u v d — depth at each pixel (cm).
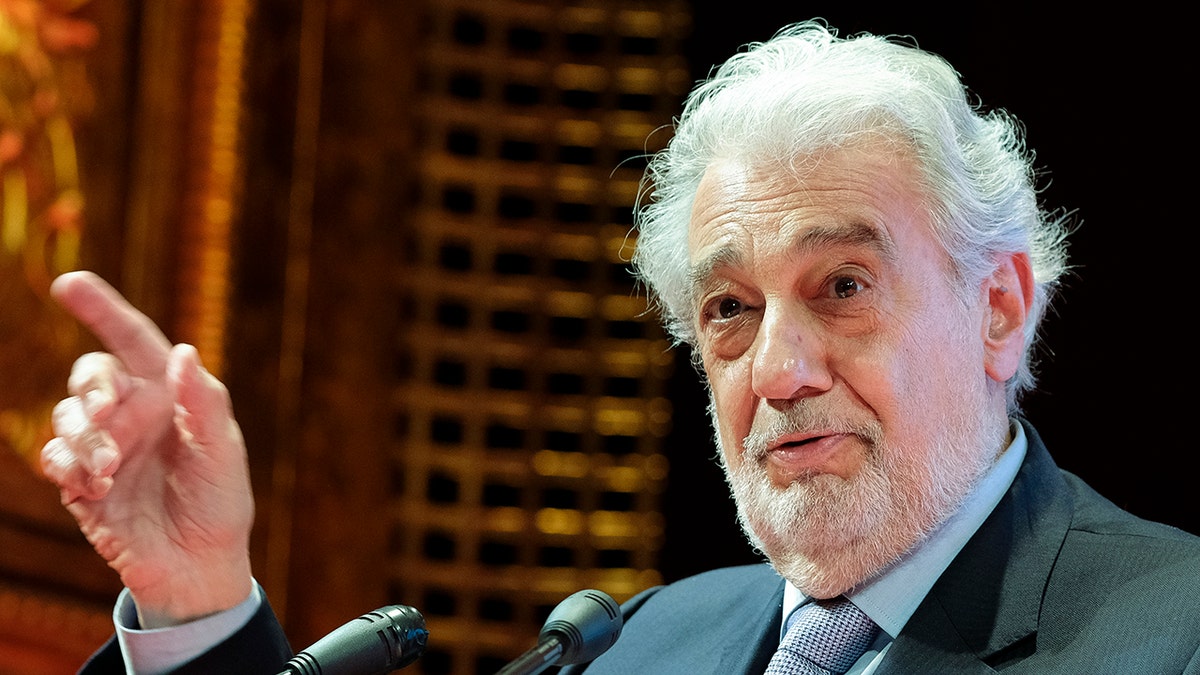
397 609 494
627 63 1694
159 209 1383
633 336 1705
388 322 1562
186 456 564
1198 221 1452
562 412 1639
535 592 1598
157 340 555
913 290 565
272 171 1463
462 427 1647
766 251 568
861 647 561
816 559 562
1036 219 668
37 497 1296
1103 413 1448
